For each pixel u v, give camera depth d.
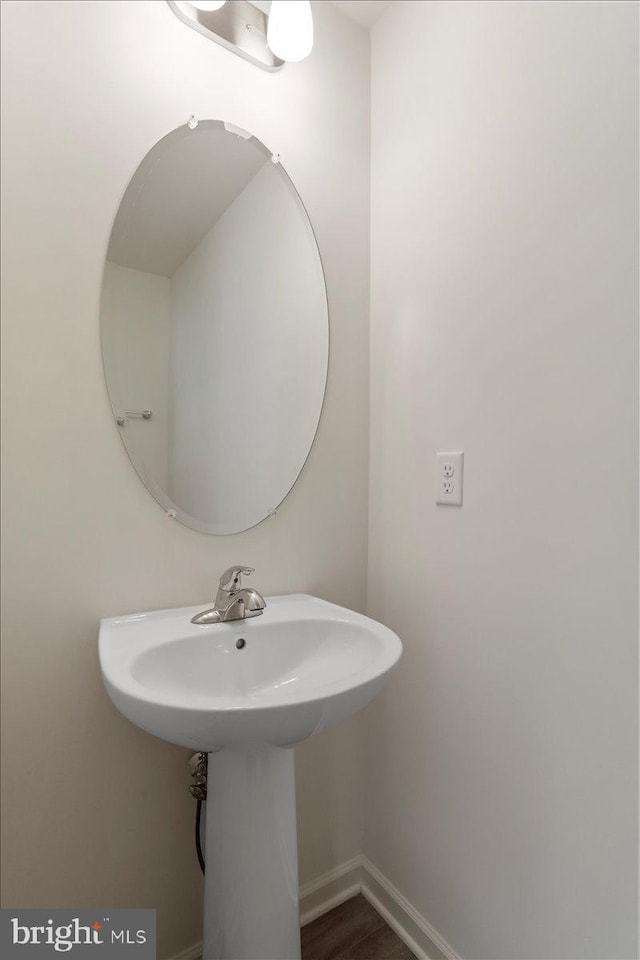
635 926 0.79
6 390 0.88
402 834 1.27
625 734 0.81
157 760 1.04
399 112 1.31
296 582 1.28
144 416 1.03
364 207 1.40
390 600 1.34
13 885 0.90
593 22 0.85
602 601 0.84
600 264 0.84
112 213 0.98
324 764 1.34
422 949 1.19
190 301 1.09
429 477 1.21
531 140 0.96
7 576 0.89
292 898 0.96
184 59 1.07
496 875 1.02
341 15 1.36
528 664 0.97
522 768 0.97
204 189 1.11
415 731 1.24
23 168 0.89
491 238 1.05
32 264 0.90
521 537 0.98
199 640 0.95
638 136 0.79
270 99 1.21
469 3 1.10
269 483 1.22
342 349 1.36
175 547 1.08
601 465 0.84
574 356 0.89
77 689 0.96
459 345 1.12
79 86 0.94
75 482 0.95
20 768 0.91
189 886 1.09
